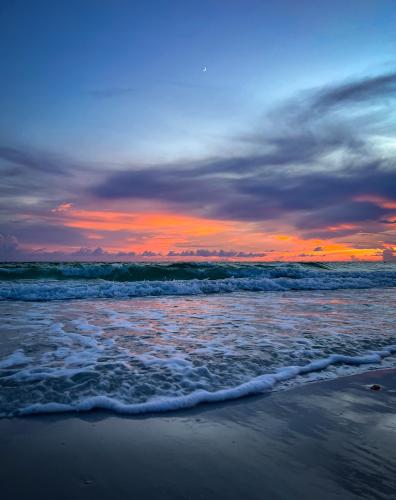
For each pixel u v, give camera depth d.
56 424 2.99
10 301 10.33
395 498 2.18
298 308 9.52
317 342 5.75
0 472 2.33
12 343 5.33
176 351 5.07
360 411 3.42
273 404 3.53
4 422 2.99
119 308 9.18
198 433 2.92
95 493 2.15
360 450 2.72
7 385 3.68
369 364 4.91
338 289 16.02
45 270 17.89
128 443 2.74
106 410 3.26
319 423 3.15
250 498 2.15
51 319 7.39
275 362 4.69
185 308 9.35
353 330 6.73
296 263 30.95
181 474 2.37
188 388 3.75
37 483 2.23
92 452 2.60
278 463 2.52
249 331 6.48
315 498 2.16
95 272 18.52
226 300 11.29
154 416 3.19
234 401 3.57
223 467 2.46
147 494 2.15
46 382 3.77
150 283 13.51
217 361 4.63
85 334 6.04
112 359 4.62
